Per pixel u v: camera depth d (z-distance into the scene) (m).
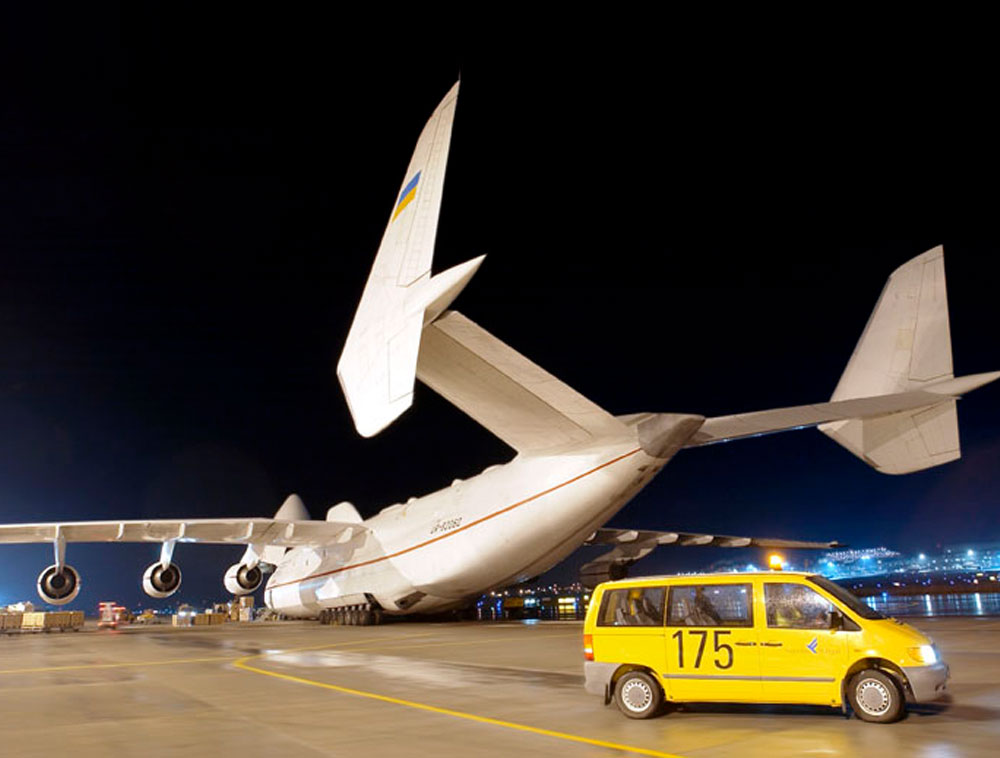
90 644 21.88
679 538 30.42
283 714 8.88
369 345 9.87
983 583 85.31
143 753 6.95
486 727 7.79
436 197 9.31
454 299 8.88
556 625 24.86
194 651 18.31
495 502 21.31
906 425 13.86
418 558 24.09
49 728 8.34
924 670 7.09
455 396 14.03
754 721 7.69
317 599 30.27
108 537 27.00
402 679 11.79
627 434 16.80
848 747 6.39
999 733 6.79
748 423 14.89
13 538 26.00
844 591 7.85
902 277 15.62
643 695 8.05
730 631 7.80
